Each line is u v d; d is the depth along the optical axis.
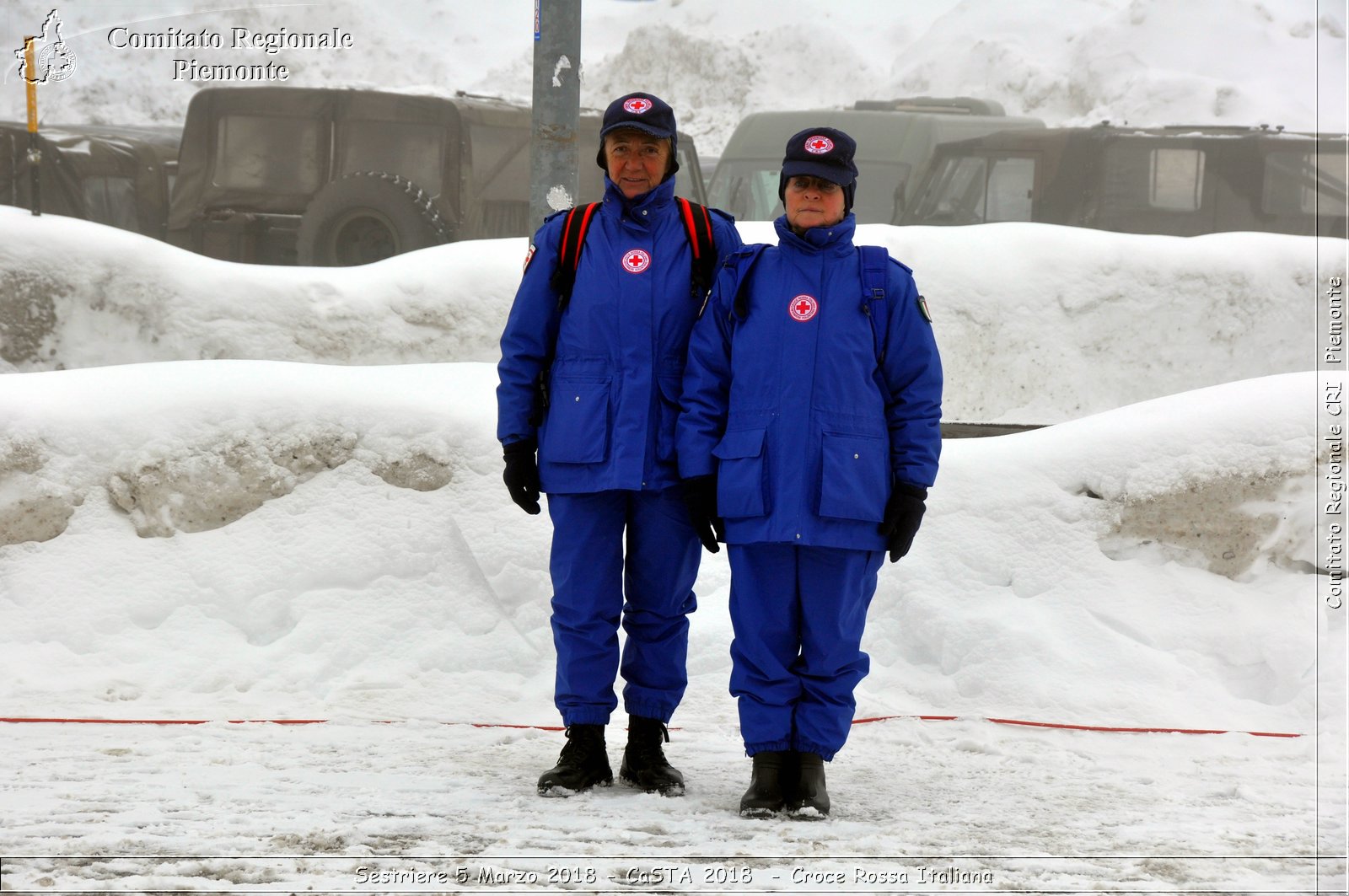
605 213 5.98
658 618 6.03
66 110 39.66
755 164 24.19
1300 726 7.60
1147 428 9.02
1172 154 23.22
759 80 54.16
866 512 5.53
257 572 8.66
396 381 9.84
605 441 5.78
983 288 14.60
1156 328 14.70
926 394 5.70
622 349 5.83
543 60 9.93
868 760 6.78
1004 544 8.73
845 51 54.75
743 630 5.68
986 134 23.92
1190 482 8.71
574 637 5.91
